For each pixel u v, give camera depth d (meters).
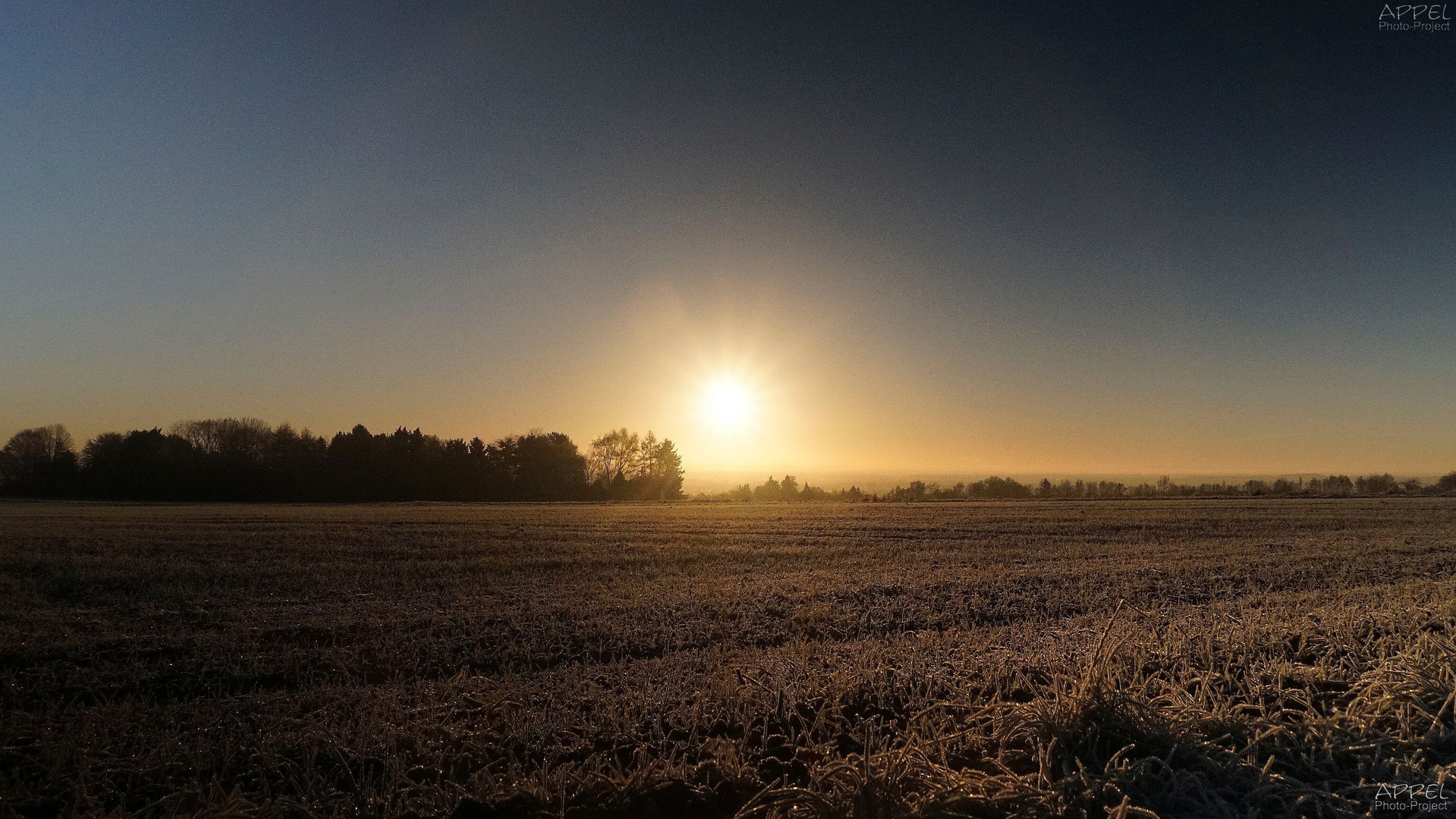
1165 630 9.40
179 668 8.79
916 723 6.13
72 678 8.21
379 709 6.43
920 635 9.59
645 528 33.03
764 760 5.39
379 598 14.10
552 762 5.39
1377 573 16.98
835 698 6.44
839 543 25.55
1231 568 18.06
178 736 5.88
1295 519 36.22
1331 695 6.88
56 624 11.63
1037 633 9.68
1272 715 5.86
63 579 16.36
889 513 45.81
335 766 5.26
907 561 20.23
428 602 13.58
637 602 13.25
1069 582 15.91
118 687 7.92
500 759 5.45
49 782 4.98
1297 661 8.09
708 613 12.30
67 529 30.00
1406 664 6.84
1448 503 52.88
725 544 25.28
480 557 21.16
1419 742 5.43
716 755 5.33
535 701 6.76
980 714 5.91
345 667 8.77
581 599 13.68
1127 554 21.75
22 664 9.20
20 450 88.81
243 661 9.10
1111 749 5.45
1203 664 7.80
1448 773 4.83
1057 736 5.38
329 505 64.88
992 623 11.46
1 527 31.19
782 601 13.61
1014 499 74.38
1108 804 4.68
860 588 14.97
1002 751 5.38
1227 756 5.23
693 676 7.52
